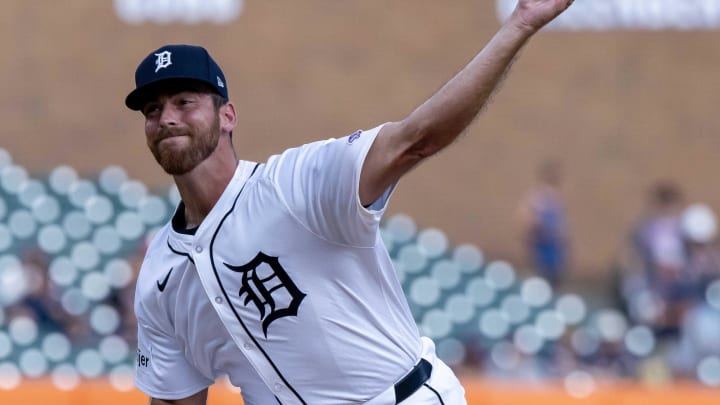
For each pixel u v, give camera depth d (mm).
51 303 35156
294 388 12164
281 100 49156
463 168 48781
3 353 33562
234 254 11727
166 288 12305
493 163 48969
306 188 11422
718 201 49531
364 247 11648
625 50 49781
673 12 49969
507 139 49125
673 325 37812
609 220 49031
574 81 49562
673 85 49781
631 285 40594
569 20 49719
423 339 13055
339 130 49375
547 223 42469
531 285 40875
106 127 48031
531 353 37250
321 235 11500
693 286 38531
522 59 49438
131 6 48750
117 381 27422
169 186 47438
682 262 38781
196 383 13125
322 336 11836
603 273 48281
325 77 49375
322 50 49469
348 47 49562
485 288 40656
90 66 48312
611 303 44125
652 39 49906
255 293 11742
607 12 49781
